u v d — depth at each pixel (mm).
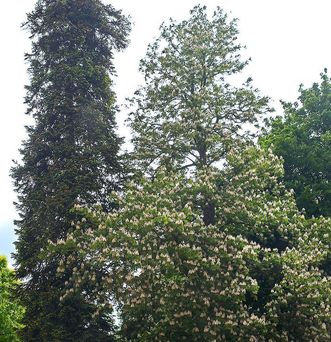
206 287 16969
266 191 22234
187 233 17312
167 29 23672
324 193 25844
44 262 21781
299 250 19469
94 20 27172
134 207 18031
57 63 25656
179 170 22156
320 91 30281
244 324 16719
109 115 26078
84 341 20578
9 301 26641
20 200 23531
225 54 23281
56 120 24406
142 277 17141
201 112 21344
